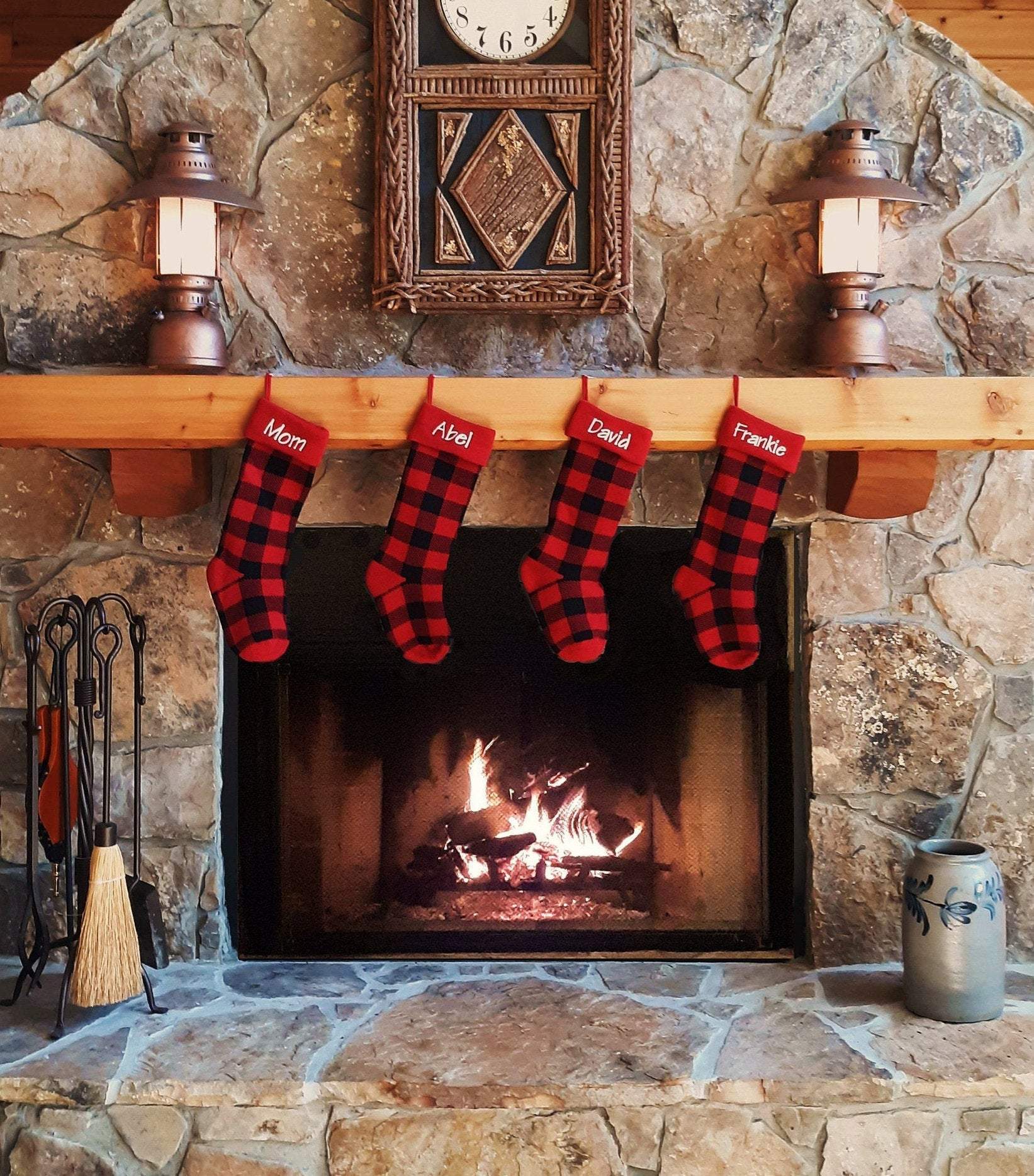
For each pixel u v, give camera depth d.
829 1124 1.77
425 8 2.04
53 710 1.99
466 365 2.12
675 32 2.07
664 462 2.16
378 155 2.04
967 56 2.07
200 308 1.98
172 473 2.02
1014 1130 1.77
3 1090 1.74
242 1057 1.80
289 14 2.06
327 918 2.24
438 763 2.25
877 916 2.15
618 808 2.26
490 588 2.22
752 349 2.12
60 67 2.06
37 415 1.92
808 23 2.07
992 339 2.11
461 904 2.25
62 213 2.08
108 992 1.87
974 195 2.09
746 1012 1.96
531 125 2.05
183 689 2.15
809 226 2.09
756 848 2.23
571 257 2.06
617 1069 1.76
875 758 2.15
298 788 2.23
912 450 2.02
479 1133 1.77
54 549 2.14
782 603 2.21
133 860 2.16
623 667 2.23
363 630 2.21
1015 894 2.15
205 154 1.99
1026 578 2.14
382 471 2.15
